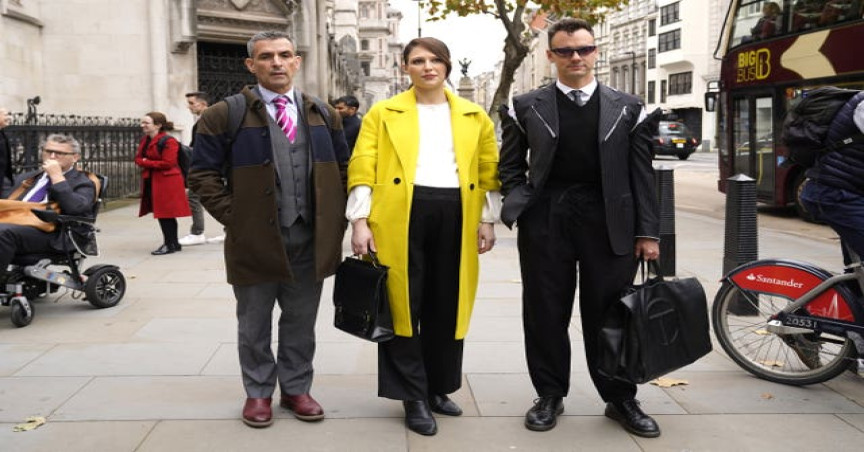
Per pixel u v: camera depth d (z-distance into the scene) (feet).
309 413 12.19
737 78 44.93
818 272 13.89
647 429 11.66
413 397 11.93
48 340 17.06
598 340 11.60
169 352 16.15
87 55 59.72
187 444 11.34
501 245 32.07
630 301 11.15
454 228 11.81
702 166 103.71
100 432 11.76
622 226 11.57
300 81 72.84
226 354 15.98
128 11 59.93
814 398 13.42
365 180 11.69
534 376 12.23
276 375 12.39
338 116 12.45
